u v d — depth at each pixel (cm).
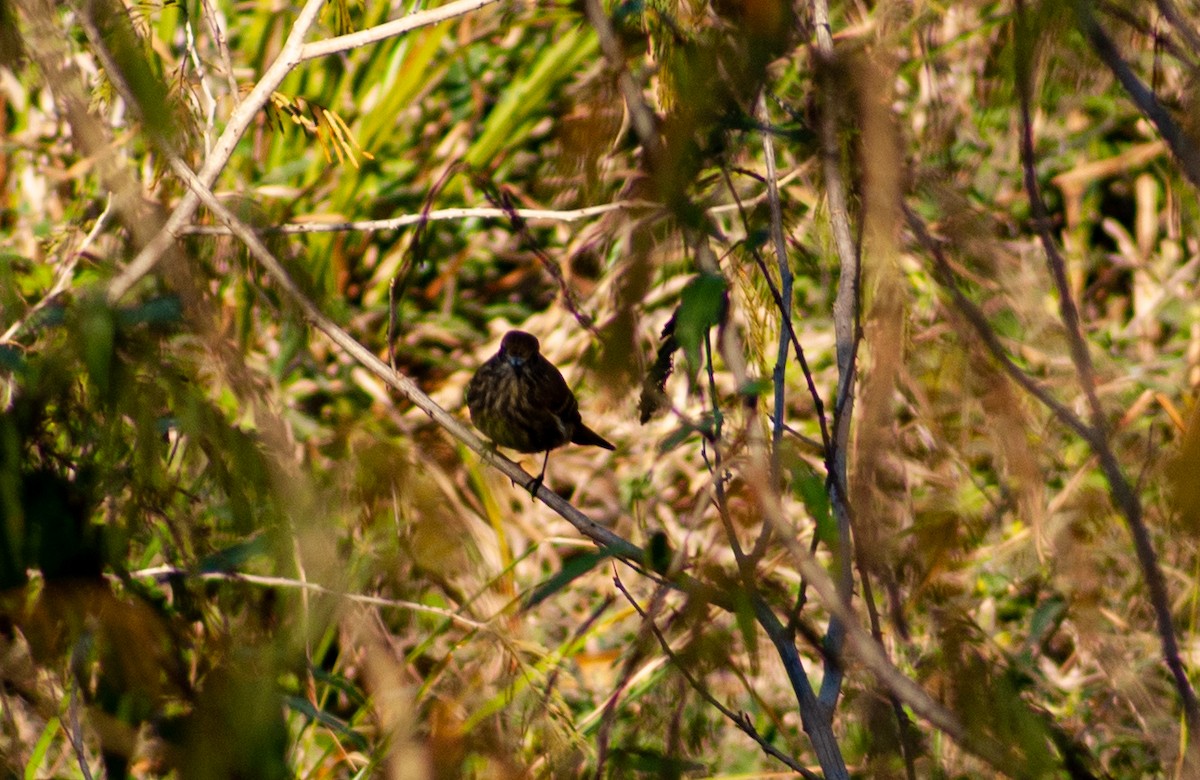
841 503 589
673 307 1091
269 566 790
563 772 740
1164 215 1396
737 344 653
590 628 970
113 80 657
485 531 1087
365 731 898
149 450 697
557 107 1333
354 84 1442
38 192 1207
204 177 745
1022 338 724
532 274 1489
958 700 623
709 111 547
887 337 589
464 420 1262
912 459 842
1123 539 791
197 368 734
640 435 1286
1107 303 1425
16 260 916
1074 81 591
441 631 783
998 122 960
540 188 698
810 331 1312
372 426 964
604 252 974
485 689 777
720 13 579
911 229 629
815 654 910
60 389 705
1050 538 769
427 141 1493
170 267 691
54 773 856
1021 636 981
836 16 746
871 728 671
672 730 725
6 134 1228
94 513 751
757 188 884
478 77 1541
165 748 696
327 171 1401
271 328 1203
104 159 676
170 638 725
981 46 909
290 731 808
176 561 777
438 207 1429
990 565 922
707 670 611
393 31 747
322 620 684
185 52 791
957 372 706
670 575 629
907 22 646
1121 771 841
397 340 1364
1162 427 998
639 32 658
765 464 574
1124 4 582
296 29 754
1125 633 827
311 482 705
